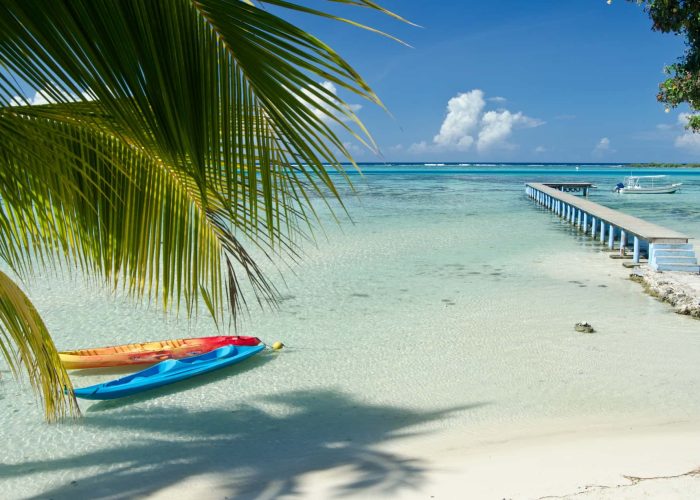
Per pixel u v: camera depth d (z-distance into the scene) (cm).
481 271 1402
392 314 1024
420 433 579
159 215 275
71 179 261
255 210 206
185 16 164
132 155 265
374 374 744
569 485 451
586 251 1708
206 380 724
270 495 466
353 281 1291
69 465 523
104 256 286
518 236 2022
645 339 874
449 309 1055
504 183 6162
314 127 172
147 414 630
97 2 158
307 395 680
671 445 532
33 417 621
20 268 299
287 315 1023
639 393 674
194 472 509
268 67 168
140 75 168
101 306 1071
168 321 985
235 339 838
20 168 249
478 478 478
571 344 854
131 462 528
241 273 1371
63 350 855
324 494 464
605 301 1108
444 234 2048
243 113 179
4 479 499
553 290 1202
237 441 568
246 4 155
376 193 4331
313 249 1711
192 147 179
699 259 1539
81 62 165
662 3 593
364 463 518
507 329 930
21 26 163
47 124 241
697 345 846
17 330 295
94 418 621
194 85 173
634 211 2955
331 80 161
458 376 734
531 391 685
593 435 563
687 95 628
